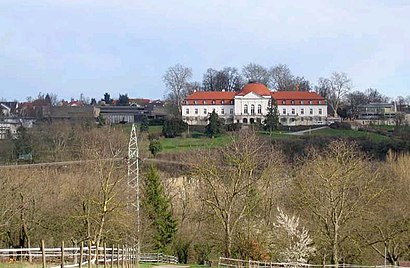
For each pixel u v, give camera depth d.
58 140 111.06
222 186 66.12
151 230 81.38
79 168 88.44
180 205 94.56
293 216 65.31
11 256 48.47
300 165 85.06
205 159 69.12
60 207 66.81
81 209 65.19
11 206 61.47
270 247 64.62
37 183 71.00
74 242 60.00
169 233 82.44
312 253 63.94
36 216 65.31
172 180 97.00
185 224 85.62
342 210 62.56
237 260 58.59
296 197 66.88
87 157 82.12
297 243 62.94
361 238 66.00
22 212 62.03
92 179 70.00
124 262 44.84
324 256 64.94
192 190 88.69
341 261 67.62
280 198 73.75
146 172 90.69
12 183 65.00
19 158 102.06
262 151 92.75
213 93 188.50
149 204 82.12
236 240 66.00
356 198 64.81
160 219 82.12
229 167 67.31
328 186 63.09
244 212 66.75
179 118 165.38
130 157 75.00
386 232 66.62
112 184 67.56
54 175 79.94
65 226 66.25
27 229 63.91
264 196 69.19
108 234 65.19
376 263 70.06
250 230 65.00
